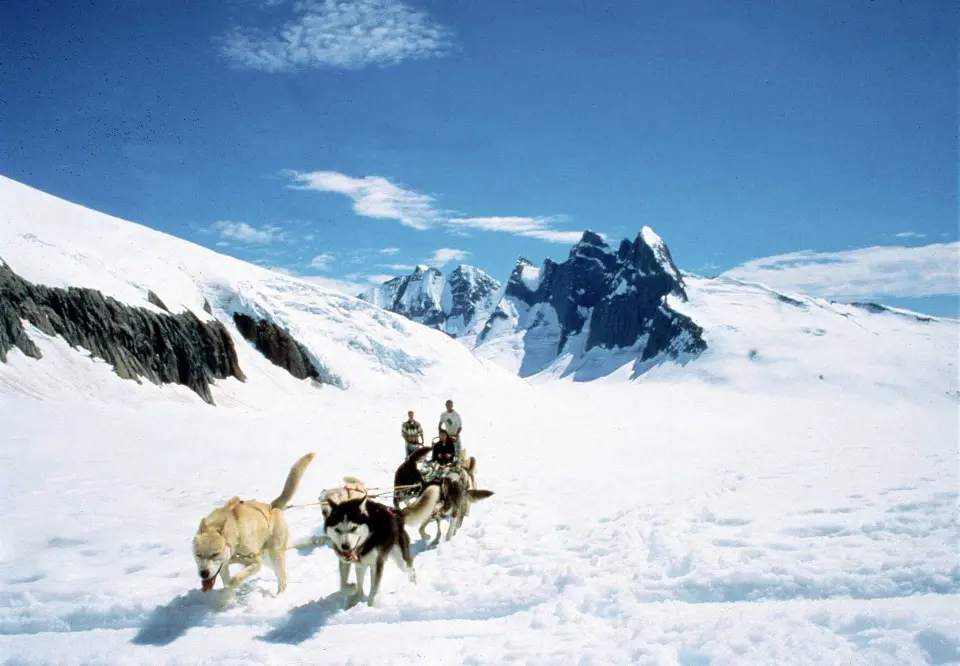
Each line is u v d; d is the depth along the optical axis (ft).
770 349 544.62
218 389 149.18
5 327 100.32
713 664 17.48
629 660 17.83
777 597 21.89
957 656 16.65
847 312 639.76
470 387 206.49
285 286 226.38
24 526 33.91
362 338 212.43
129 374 115.65
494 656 18.67
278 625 22.12
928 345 538.47
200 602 23.53
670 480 44.78
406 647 19.76
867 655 17.03
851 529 27.89
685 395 310.24
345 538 22.52
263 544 24.38
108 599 23.84
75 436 62.28
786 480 40.73
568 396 267.39
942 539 25.94
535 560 27.66
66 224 171.53
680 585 22.97
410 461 36.01
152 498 41.16
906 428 88.12
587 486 44.19
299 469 25.72
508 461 58.90
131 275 152.46
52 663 19.48
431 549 31.68
